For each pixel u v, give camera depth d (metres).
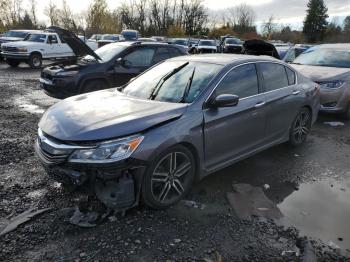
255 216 3.66
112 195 3.36
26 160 4.95
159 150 3.44
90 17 50.19
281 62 5.38
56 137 3.39
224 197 4.04
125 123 3.40
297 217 3.68
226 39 31.42
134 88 4.73
